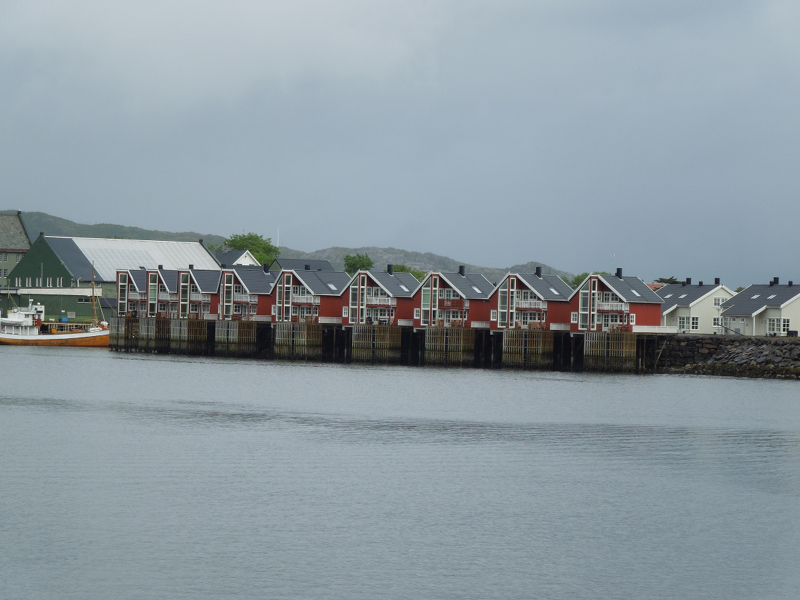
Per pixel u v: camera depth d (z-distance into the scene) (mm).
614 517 54000
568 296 155250
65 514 52312
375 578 44062
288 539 49000
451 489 59406
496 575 44781
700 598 42750
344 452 70438
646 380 129500
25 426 79688
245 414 89688
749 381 129250
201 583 43094
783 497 58812
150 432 77812
